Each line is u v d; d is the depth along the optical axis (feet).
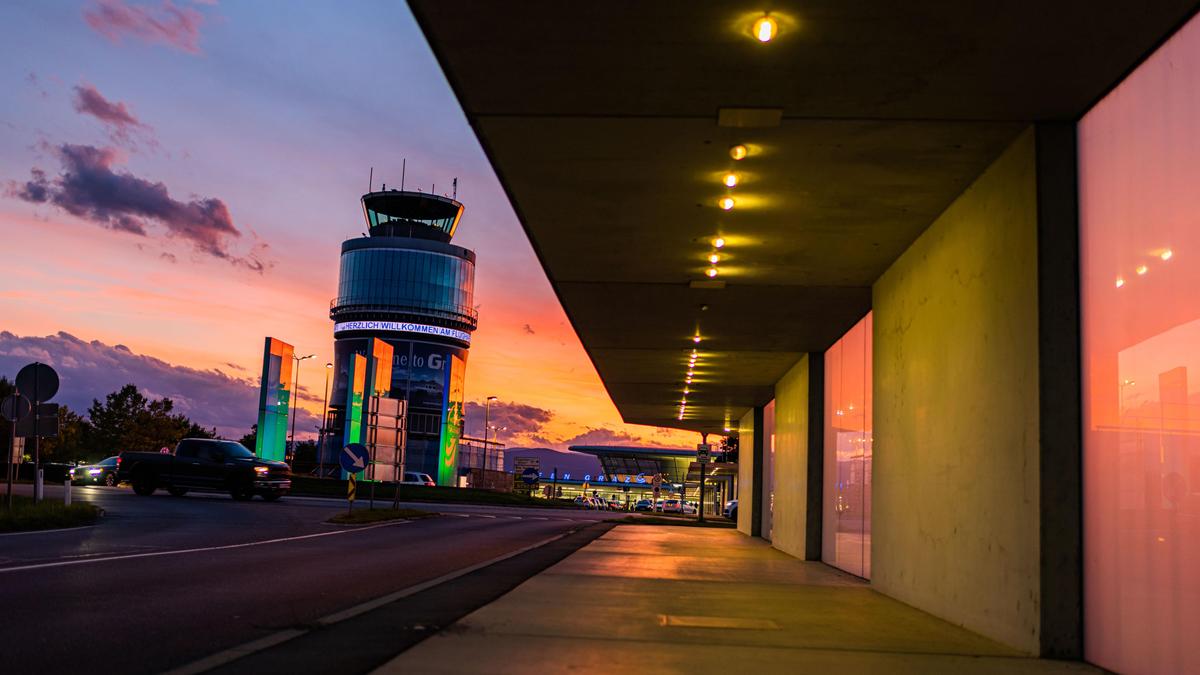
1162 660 21.15
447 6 21.43
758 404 112.27
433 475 413.39
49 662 19.92
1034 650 25.39
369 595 33.58
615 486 508.12
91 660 20.24
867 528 51.67
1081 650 24.84
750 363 78.59
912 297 40.16
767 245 41.98
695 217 38.17
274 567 42.45
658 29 22.21
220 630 24.64
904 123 27.43
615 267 47.67
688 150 30.50
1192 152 20.68
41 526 58.95
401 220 442.50
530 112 27.73
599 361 82.64
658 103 26.78
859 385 56.44
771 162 31.30
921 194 33.86
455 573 42.14
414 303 422.82
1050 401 25.71
